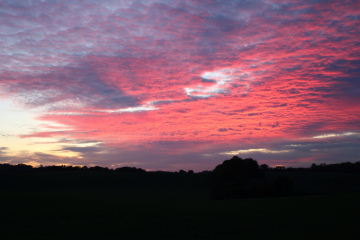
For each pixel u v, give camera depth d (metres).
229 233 19.70
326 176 81.25
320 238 17.94
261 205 32.16
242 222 22.80
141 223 22.75
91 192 73.25
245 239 18.17
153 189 79.62
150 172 101.75
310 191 62.81
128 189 79.50
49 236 19.14
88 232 20.16
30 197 34.53
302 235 18.69
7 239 18.44
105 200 36.44
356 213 25.39
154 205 32.53
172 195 68.75
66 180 88.19
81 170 110.25
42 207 28.97
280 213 26.30
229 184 63.50
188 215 25.78
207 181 87.44
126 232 20.16
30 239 18.44
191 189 79.38
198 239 18.45
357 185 71.94
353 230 19.62
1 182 82.19
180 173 100.69
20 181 84.81
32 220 23.72
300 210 27.61
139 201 36.91
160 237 18.94
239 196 57.91
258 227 21.14
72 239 18.45
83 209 28.45
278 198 39.28
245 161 70.75
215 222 22.95
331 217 23.91
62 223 22.83
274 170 90.62
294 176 81.25
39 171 106.62
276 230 20.17
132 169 113.62
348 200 33.44
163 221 23.41
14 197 33.53
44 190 75.75
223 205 32.88
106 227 21.50
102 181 88.12
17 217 24.58
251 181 68.06
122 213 26.83
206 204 34.16
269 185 58.97
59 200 33.75
